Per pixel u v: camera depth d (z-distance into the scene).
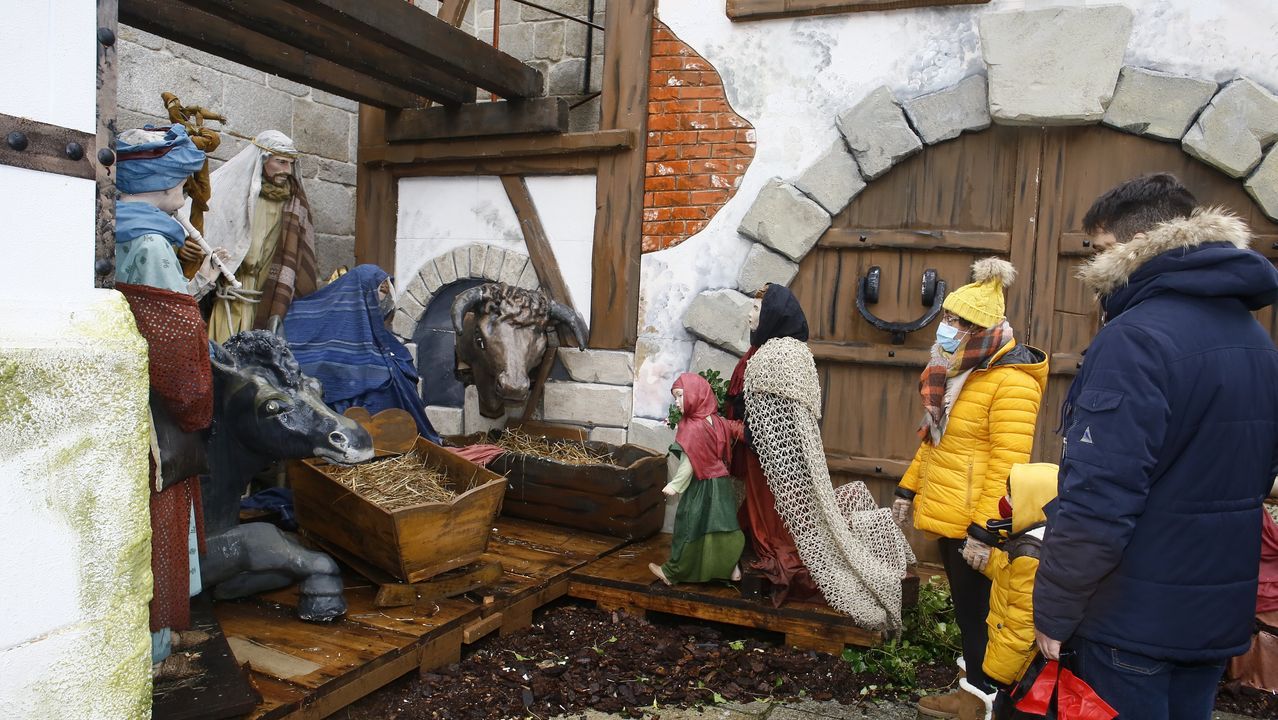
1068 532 1.72
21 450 1.63
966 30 4.23
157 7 3.71
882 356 4.46
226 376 3.04
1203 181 3.95
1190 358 1.70
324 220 5.93
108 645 1.80
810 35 4.52
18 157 1.66
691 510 3.73
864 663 3.40
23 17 1.67
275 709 2.38
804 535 3.43
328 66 4.81
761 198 4.57
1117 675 1.77
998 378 2.84
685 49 4.79
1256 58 3.80
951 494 2.92
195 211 3.24
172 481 2.28
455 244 5.54
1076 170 4.13
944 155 4.35
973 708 2.86
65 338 1.70
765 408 3.47
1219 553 1.71
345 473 3.69
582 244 5.16
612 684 3.24
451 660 3.21
